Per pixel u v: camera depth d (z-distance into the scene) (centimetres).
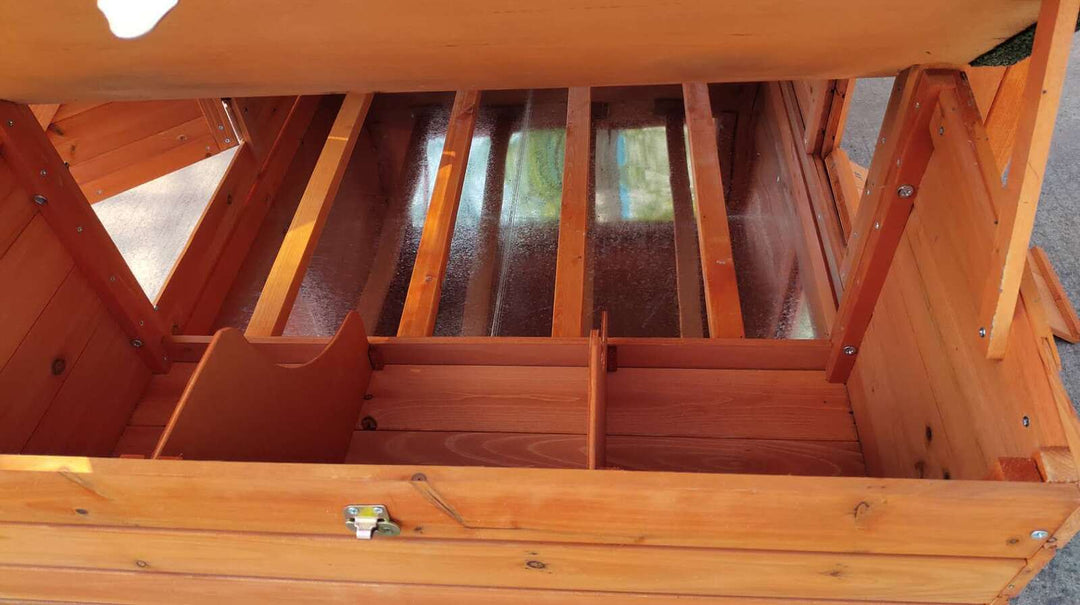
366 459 153
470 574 113
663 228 220
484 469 95
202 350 175
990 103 176
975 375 104
